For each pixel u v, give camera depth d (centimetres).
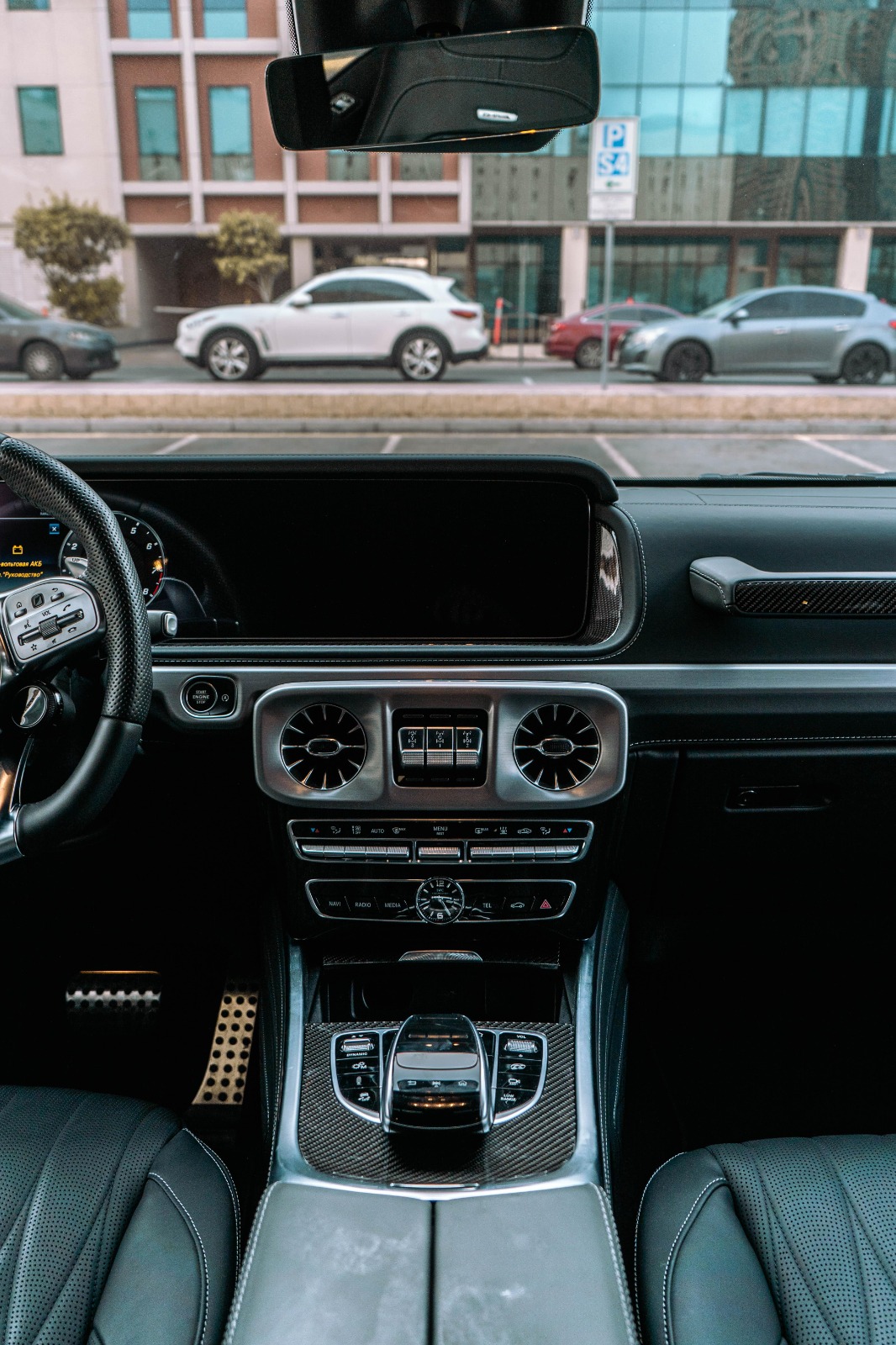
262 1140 151
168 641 163
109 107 1681
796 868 173
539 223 1739
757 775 161
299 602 167
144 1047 186
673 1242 111
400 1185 122
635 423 480
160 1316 103
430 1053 130
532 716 144
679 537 162
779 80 1669
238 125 1683
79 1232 111
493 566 165
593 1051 142
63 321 945
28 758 116
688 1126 175
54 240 1620
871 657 157
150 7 1630
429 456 156
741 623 157
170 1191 117
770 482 203
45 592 109
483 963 152
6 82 1680
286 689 143
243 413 462
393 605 167
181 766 166
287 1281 109
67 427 414
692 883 176
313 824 147
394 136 124
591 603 166
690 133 1709
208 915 195
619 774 144
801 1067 188
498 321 1580
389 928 152
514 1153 126
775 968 206
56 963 204
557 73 112
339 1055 139
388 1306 106
